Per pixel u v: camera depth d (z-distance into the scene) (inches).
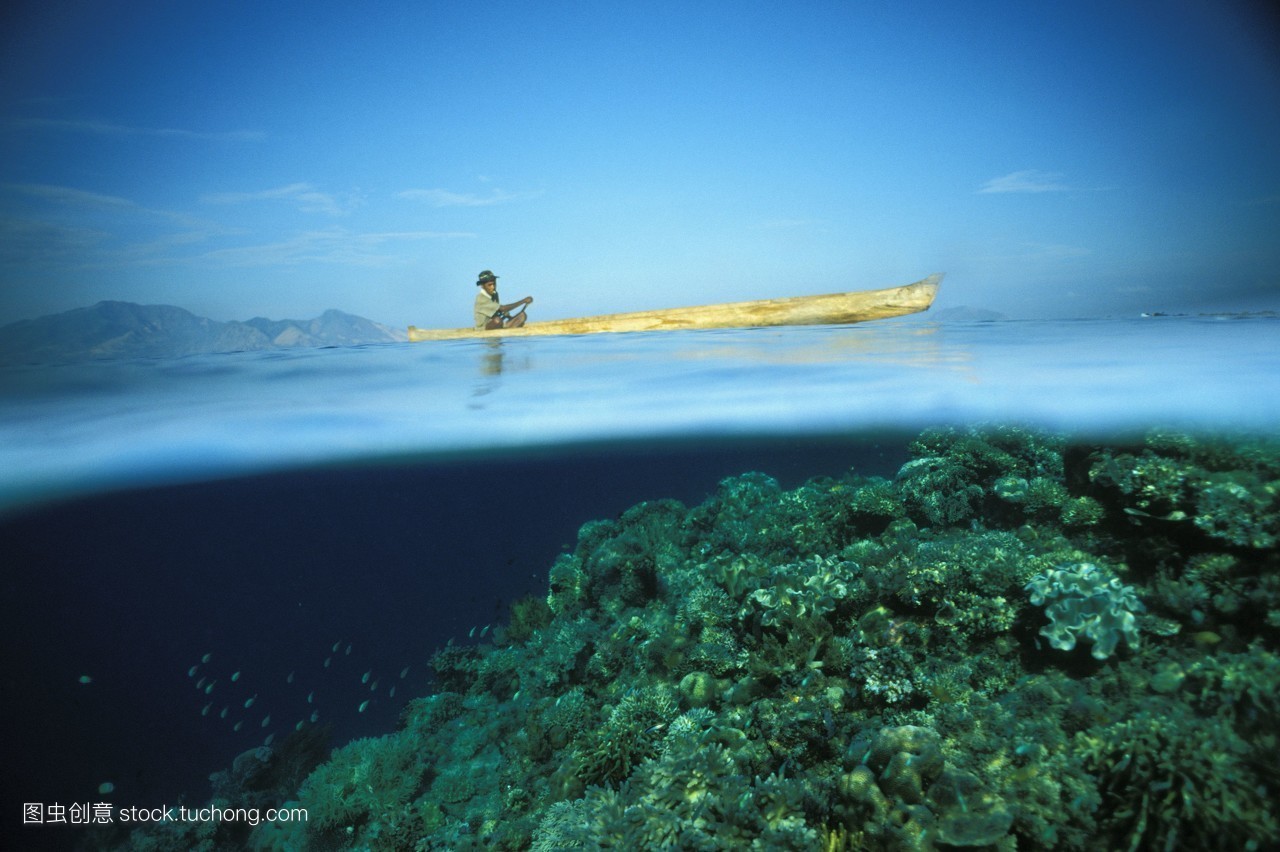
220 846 401.1
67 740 1690.5
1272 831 122.5
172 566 3949.3
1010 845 139.9
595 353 382.0
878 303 357.7
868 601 230.4
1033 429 329.7
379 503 2014.0
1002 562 213.6
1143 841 134.9
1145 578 207.5
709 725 218.7
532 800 267.3
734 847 157.4
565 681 331.6
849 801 159.3
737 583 279.1
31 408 337.4
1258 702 141.4
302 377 381.7
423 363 387.2
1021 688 183.9
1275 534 173.3
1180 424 242.8
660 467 1225.4
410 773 354.0
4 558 1103.6
